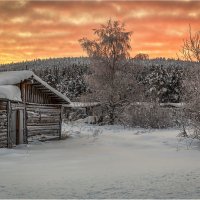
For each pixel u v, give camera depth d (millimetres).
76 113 62562
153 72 78250
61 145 25359
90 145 25188
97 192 9500
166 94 76125
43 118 29125
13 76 25578
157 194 9164
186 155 18922
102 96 48531
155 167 14383
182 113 26406
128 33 49031
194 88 25078
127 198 8734
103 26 49281
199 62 25562
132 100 47500
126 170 13664
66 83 100125
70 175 12523
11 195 9227
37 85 28891
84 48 49062
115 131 38031
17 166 15180
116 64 49062
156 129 40188
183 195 9023
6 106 23312
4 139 22891
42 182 11109
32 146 24500
